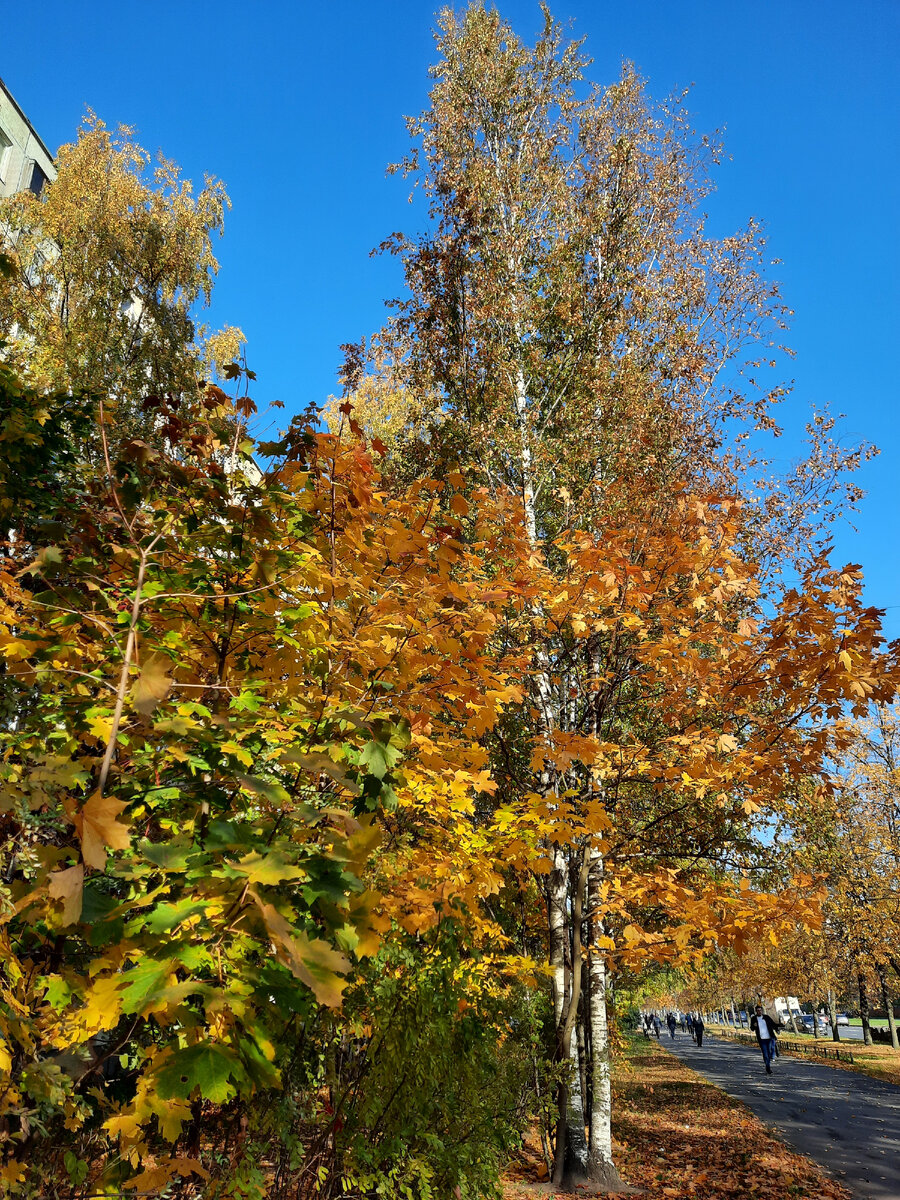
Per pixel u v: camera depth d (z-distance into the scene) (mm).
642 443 9391
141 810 2059
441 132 12664
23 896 1447
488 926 4328
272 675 2488
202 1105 2279
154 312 14461
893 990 27297
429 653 3086
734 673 6004
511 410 10781
